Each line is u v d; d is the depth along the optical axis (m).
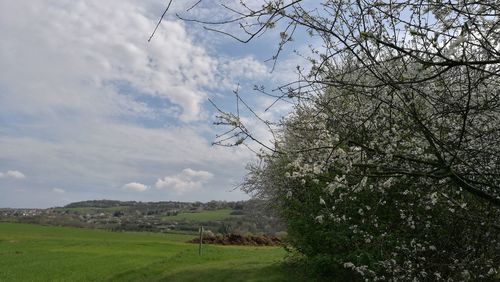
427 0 4.39
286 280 16.92
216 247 39.28
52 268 27.31
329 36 4.79
